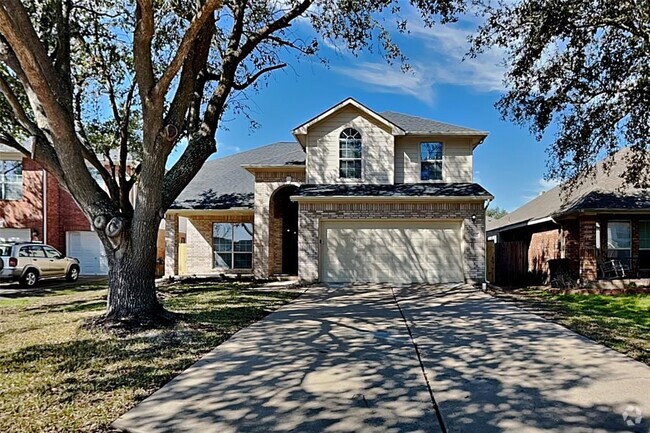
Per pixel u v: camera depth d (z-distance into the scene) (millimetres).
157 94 7340
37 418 4105
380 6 9867
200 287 15273
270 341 7199
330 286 14812
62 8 8812
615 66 9859
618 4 8922
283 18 9914
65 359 6031
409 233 15375
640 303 11516
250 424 4043
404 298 12211
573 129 11078
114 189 9906
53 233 21609
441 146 16766
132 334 7414
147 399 4645
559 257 17109
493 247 17219
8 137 10719
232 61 9562
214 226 19328
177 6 8852
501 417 4195
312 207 15422
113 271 8141
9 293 14469
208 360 6102
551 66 10195
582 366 5824
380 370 5648
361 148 16453
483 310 10266
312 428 3957
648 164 11555
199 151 8992
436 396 4742
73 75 11141
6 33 5926
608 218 15633
